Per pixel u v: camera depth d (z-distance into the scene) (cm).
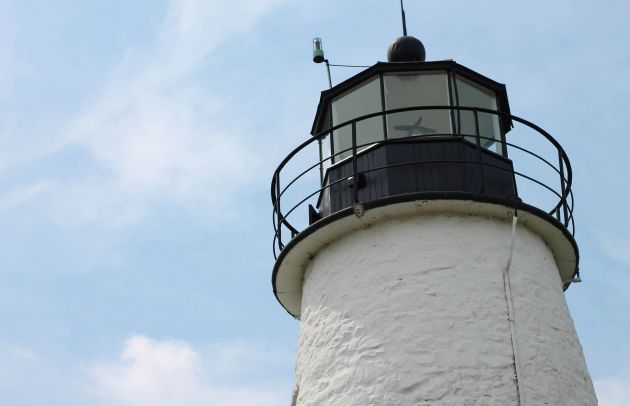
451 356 878
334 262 989
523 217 973
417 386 868
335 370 922
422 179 984
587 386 938
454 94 1058
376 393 880
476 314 905
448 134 1002
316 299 991
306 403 938
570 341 950
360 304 938
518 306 923
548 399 880
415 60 1118
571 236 1012
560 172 1015
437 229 951
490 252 947
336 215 972
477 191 989
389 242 955
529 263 966
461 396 858
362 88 1084
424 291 918
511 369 880
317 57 1217
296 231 1080
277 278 1073
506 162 1046
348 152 1059
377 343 905
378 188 993
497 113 987
